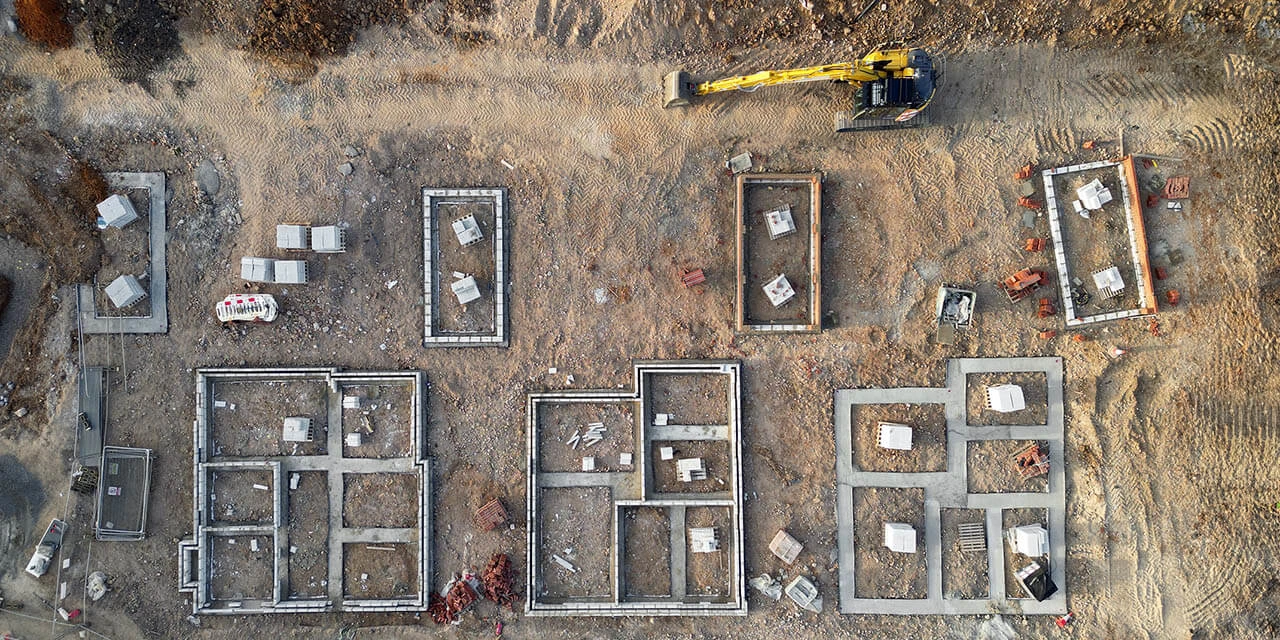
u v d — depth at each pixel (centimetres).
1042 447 2016
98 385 2016
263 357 2017
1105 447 2008
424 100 2006
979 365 2012
